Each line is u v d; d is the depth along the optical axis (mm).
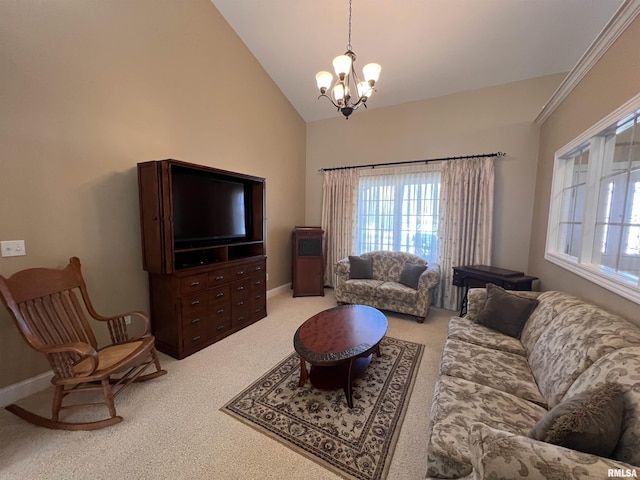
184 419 1764
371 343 2000
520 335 2129
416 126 4160
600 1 2406
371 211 4590
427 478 1139
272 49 3703
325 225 4977
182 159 2990
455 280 3564
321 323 2367
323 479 1370
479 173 3668
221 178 3350
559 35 2807
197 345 2670
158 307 2635
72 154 2166
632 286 1463
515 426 1199
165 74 2787
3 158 1834
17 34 1847
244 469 1421
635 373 1012
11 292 1680
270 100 4250
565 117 2578
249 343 2850
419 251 4238
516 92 3508
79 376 1677
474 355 1848
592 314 1555
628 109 1568
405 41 3182
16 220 1908
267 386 2115
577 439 813
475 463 864
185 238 2764
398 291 3494
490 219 3631
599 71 1939
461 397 1391
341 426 1715
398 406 1898
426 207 4141
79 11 2139
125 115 2484
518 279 2947
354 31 3158
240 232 3504
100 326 2398
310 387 2107
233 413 1820
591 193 2064
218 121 3402
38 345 1617
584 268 2027
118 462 1454
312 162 5199
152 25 2645
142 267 2650
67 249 2176
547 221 2930
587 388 1142
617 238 1834
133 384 2121
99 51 2275
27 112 1921
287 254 4918
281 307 4004
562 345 1532
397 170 4301
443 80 3674
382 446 1566
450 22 2891
